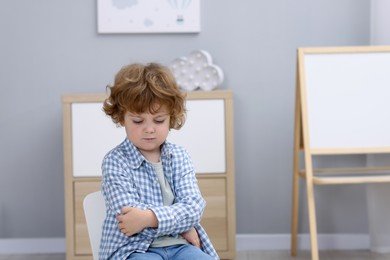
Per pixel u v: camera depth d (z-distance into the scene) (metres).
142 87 1.53
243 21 3.17
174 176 1.64
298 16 3.16
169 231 1.53
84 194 2.86
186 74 3.08
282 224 3.20
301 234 3.18
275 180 3.19
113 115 1.64
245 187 3.20
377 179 2.56
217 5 3.16
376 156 3.12
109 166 1.61
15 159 3.20
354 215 3.19
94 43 3.18
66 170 2.85
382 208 3.08
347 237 3.19
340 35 3.16
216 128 2.85
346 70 2.77
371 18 3.06
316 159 3.18
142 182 1.61
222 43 3.17
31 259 3.06
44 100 3.19
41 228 3.22
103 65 3.18
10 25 3.17
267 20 3.17
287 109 3.17
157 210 1.51
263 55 3.17
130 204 1.56
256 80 3.18
